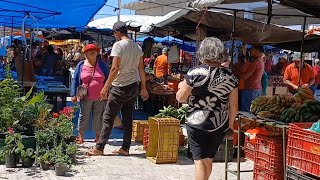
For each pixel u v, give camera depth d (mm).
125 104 7219
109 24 15812
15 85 7227
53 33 20359
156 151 7211
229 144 7086
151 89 12516
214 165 6949
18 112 6777
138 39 21156
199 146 4469
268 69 16656
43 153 6262
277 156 4949
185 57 18625
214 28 9461
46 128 6586
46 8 9859
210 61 4406
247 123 5516
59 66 16094
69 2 9766
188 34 12094
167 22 10266
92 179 5844
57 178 5801
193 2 5531
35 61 14977
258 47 9000
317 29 8852
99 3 10055
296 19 15766
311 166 3988
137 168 6543
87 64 7762
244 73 8711
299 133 4148
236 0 5738
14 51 13836
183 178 6082
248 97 8812
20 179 5668
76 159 6906
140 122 8672
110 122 7184
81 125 7945
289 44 11805
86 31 17219
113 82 7016
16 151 6125
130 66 6941
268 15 6738
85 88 7660
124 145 7348
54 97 10562
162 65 13977
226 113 4480
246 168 6797
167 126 6875
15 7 9719
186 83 4402
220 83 4367
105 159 7023
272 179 4973
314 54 17281
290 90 10109
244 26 9320
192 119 4477
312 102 4988
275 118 5102
